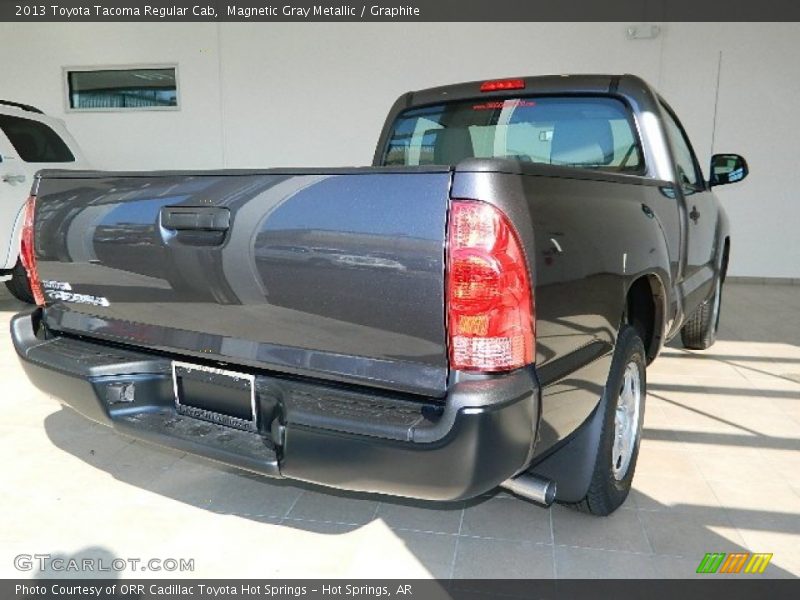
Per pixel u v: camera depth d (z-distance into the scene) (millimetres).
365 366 1956
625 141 3373
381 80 9461
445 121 3873
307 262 1958
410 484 1829
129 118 10102
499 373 1790
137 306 2451
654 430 3625
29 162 6500
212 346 2273
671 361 5062
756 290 8625
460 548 2467
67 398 2549
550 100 3529
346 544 2492
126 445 3371
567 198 2049
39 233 2725
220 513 2711
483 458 1761
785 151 8898
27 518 2656
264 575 2295
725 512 2736
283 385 2080
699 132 9023
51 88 10234
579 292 2080
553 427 2008
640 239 2561
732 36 8727
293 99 9688
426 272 1776
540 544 2494
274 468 2020
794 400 4137
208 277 2188
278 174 2010
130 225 2357
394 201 1817
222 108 9859
